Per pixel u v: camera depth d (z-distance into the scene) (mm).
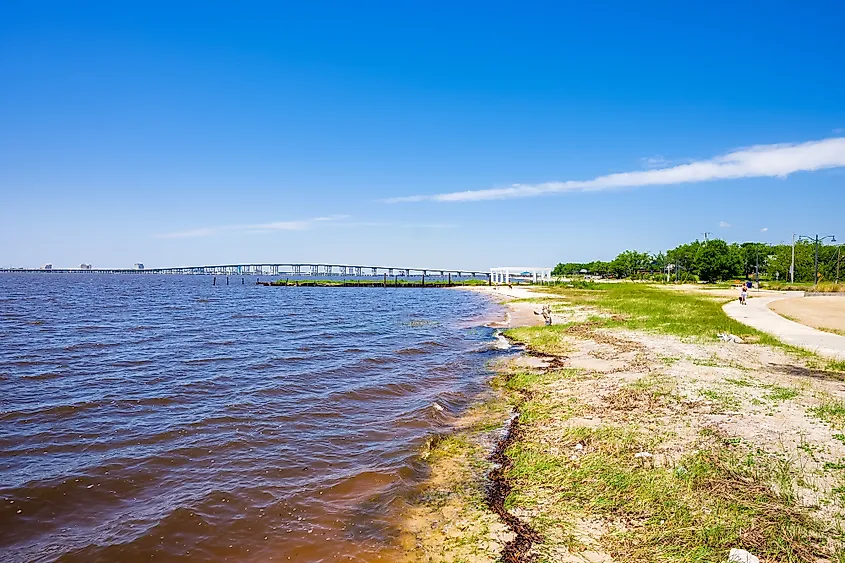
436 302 71688
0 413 13953
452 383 18156
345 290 119000
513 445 11117
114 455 11086
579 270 172625
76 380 18234
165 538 7816
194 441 11984
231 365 21250
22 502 8867
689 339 23766
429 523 8164
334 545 7633
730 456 9305
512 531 7648
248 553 7465
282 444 11906
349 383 18047
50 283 144250
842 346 21000
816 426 10891
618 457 9680
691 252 111438
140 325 36688
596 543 7055
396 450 11508
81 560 7227
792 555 6246
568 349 23562
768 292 64375
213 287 133625
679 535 6902
